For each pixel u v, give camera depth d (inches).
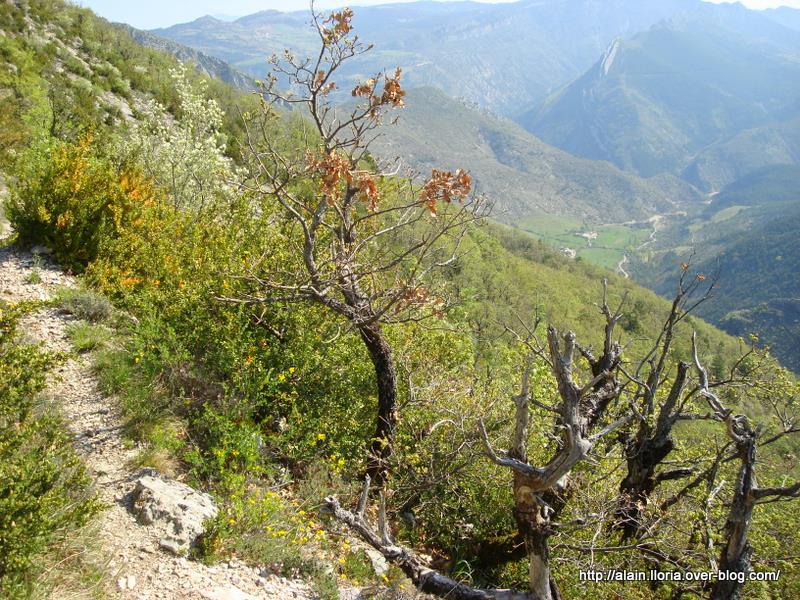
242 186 245.0
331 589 167.8
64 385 221.6
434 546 250.1
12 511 122.9
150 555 149.0
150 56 1067.3
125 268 319.9
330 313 291.9
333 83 224.4
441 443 262.8
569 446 169.0
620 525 277.9
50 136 506.3
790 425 346.6
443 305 259.1
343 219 234.5
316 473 233.9
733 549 201.9
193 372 240.7
